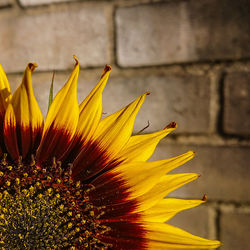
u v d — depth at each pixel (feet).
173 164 1.59
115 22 2.57
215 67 2.54
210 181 2.58
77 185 1.65
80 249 1.65
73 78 1.51
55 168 1.63
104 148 1.65
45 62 2.63
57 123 1.57
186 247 1.58
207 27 2.52
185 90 2.56
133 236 1.65
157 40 2.55
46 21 2.62
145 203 1.64
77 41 2.61
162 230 1.63
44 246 1.63
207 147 2.57
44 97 2.63
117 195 1.66
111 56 2.60
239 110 2.54
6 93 1.50
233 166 2.56
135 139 1.68
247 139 2.55
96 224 1.67
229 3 2.49
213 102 2.56
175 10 2.53
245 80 2.52
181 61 2.55
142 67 2.58
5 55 2.66
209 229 2.62
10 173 1.60
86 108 1.60
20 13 2.64
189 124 2.57
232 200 2.58
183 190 2.60
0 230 1.61
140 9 2.55
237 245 2.60
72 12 2.60
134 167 1.63
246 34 2.50
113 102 2.61
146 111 2.59
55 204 1.66
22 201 1.62
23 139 1.55
